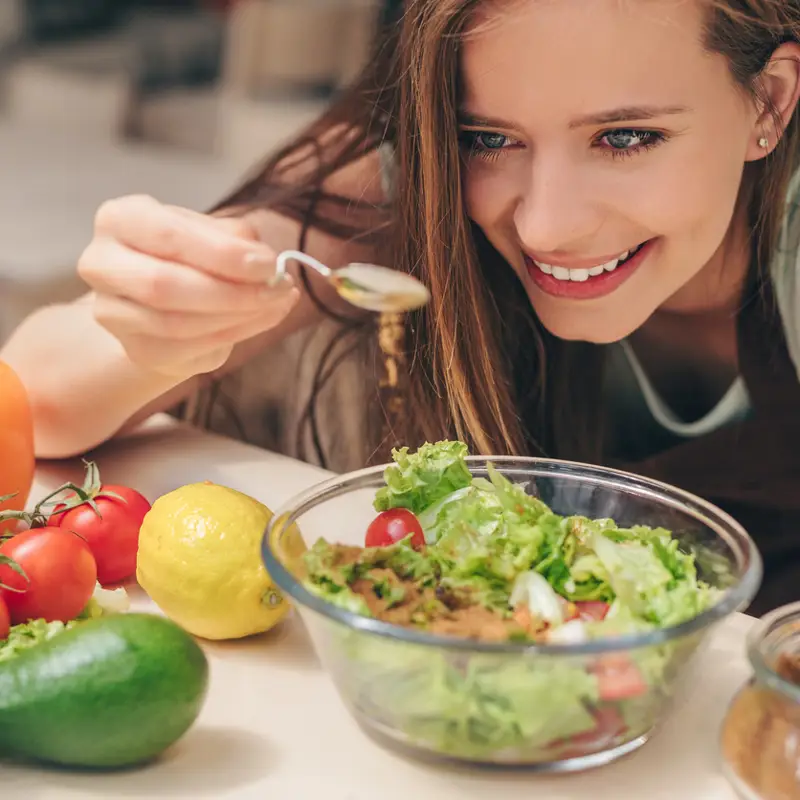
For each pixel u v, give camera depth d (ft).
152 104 13.96
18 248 8.43
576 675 1.96
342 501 2.60
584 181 3.31
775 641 2.10
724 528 2.37
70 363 3.84
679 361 4.46
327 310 4.78
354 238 4.58
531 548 2.34
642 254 3.66
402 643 1.96
